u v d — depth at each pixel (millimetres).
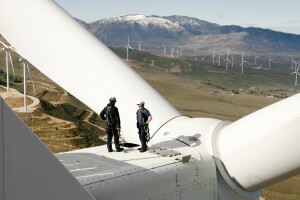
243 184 12805
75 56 14648
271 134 11867
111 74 14719
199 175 11672
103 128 76625
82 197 7449
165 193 10461
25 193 6586
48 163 6863
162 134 13750
